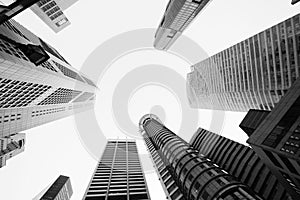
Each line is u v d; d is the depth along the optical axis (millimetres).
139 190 83125
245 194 44594
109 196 76188
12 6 14523
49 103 105875
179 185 70812
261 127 36312
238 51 108812
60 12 110688
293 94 34781
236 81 111438
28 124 94312
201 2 103375
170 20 133750
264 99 96312
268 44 86500
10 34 64875
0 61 47969
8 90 64688
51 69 81438
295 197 37531
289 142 28328
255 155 59688
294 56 74375
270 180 50438
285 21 78250
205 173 58281
